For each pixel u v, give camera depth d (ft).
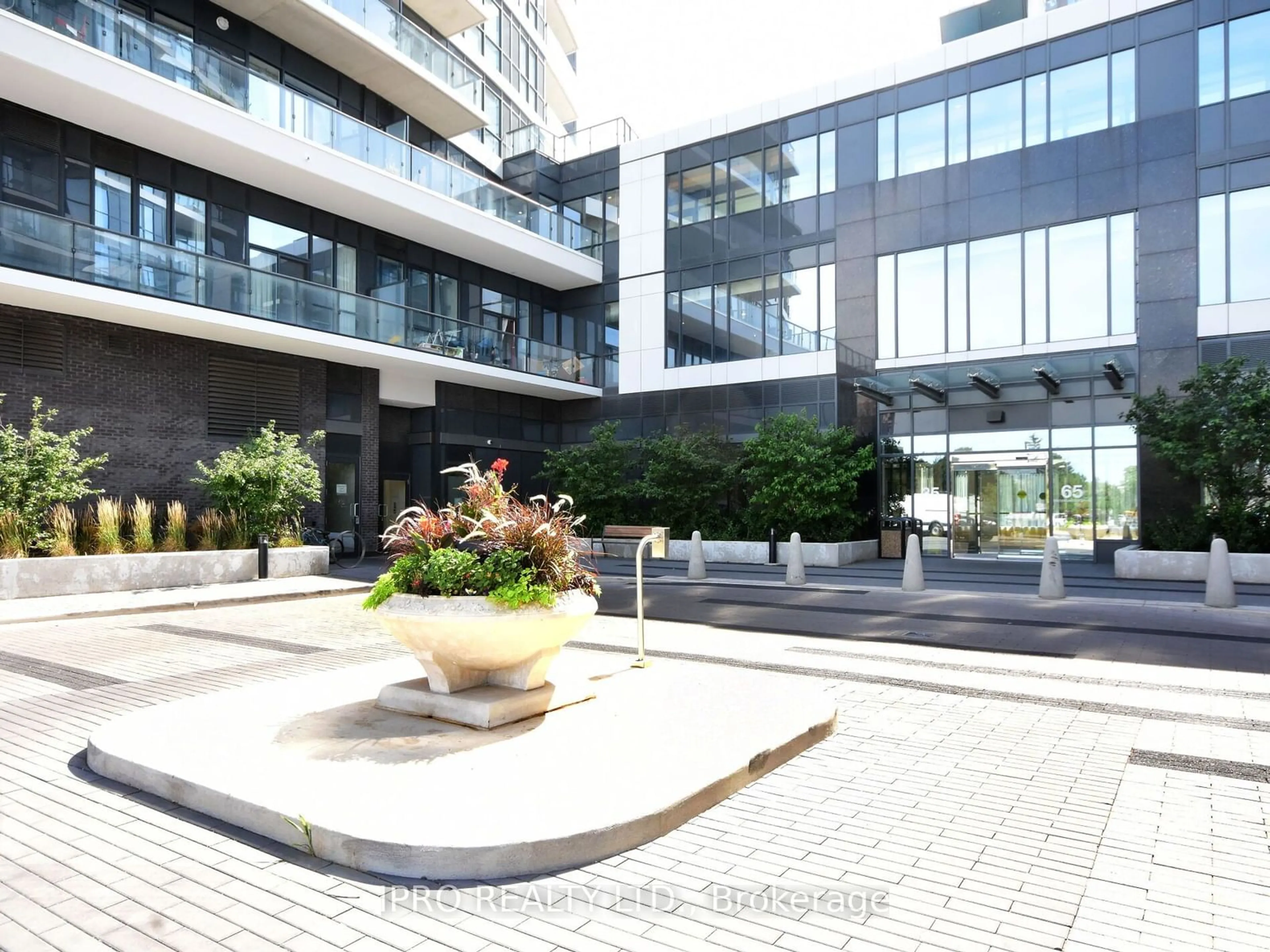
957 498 72.18
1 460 44.62
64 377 52.95
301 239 68.08
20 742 18.11
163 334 58.39
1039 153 69.00
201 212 60.80
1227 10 61.87
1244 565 51.13
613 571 63.82
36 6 46.42
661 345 89.04
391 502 80.89
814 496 70.33
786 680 22.15
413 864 11.24
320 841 11.87
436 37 84.94
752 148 84.23
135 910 10.35
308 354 66.59
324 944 9.52
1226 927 9.91
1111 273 65.46
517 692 18.47
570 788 13.51
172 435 58.54
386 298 75.77
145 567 47.29
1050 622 35.73
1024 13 75.92
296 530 59.41
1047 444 68.13
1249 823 13.37
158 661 27.71
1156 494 62.39
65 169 52.90
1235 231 60.95
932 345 73.36
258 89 58.29
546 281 93.91
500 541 18.67
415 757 15.14
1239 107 61.26
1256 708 21.08
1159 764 16.49
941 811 13.89
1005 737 18.43
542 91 115.96
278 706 19.17
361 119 75.92
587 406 93.97
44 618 36.81
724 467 76.43
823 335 78.89
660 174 90.27
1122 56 65.82
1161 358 63.00
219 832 12.83
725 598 46.16
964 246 72.02
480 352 78.18
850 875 11.37
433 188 73.15
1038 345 68.44
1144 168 64.34
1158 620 36.17
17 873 11.44
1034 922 10.04
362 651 29.73
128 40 50.88
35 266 46.78
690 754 15.47
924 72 74.64
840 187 78.48
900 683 24.18
